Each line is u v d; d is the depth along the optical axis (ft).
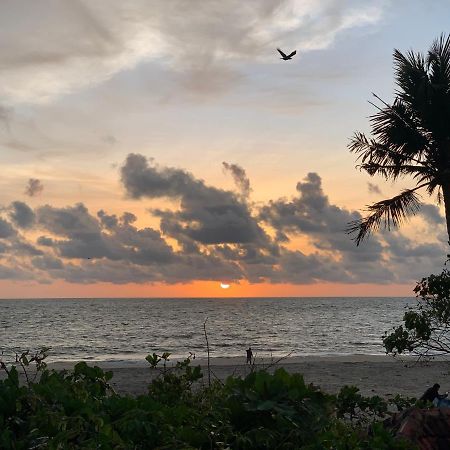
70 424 7.84
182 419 8.64
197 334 295.89
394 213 45.65
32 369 56.54
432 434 12.90
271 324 407.64
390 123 46.88
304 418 8.25
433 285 30.83
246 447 7.97
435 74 45.91
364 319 490.90
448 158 45.83
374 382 67.00
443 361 92.48
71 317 549.95
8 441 7.23
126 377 69.51
